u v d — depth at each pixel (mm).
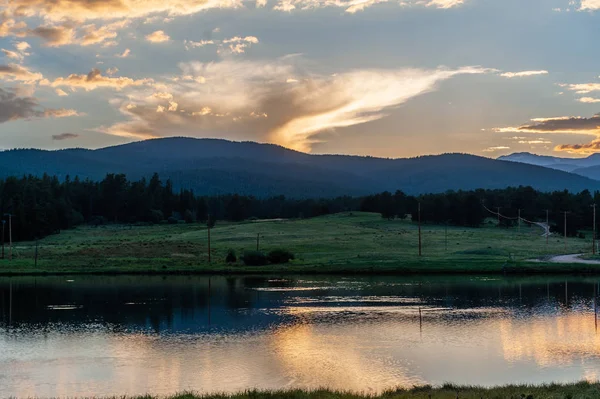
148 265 126562
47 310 75000
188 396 36156
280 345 55812
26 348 55062
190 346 55594
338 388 42625
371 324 65312
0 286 98500
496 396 34000
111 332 61750
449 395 35156
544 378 45094
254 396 36125
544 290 90938
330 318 68688
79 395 41656
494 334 60188
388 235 190875
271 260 129125
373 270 116438
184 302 80875
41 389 43156
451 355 52094
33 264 127375
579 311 72688
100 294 88875
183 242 168875
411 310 73750
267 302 80438
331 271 116875
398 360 50500
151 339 58438
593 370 47281
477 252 142750
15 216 196375
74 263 129375
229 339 58406
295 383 44094
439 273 114312
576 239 195000
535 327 63469
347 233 196125
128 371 47594
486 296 85125
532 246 165000
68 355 52531
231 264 128250
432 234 198750
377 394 39000
